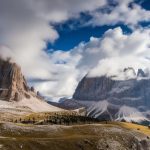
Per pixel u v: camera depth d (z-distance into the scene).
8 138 132.62
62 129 183.25
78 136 165.00
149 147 189.75
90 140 161.00
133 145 180.12
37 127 175.75
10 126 164.88
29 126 175.00
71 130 185.75
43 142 140.00
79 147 150.62
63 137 160.62
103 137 170.38
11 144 125.12
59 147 142.88
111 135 183.12
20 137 150.75
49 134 169.25
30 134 162.25
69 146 147.75
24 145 129.38
